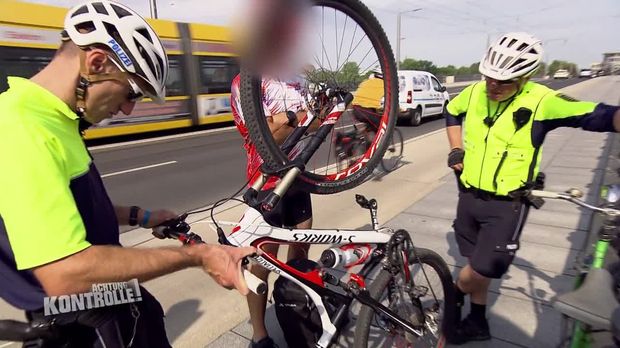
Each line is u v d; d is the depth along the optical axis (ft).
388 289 6.58
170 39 39.52
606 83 103.55
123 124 36.65
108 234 4.34
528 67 6.22
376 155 6.95
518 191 6.64
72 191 3.84
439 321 7.61
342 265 6.11
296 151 6.45
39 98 3.60
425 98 47.57
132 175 24.34
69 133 3.87
